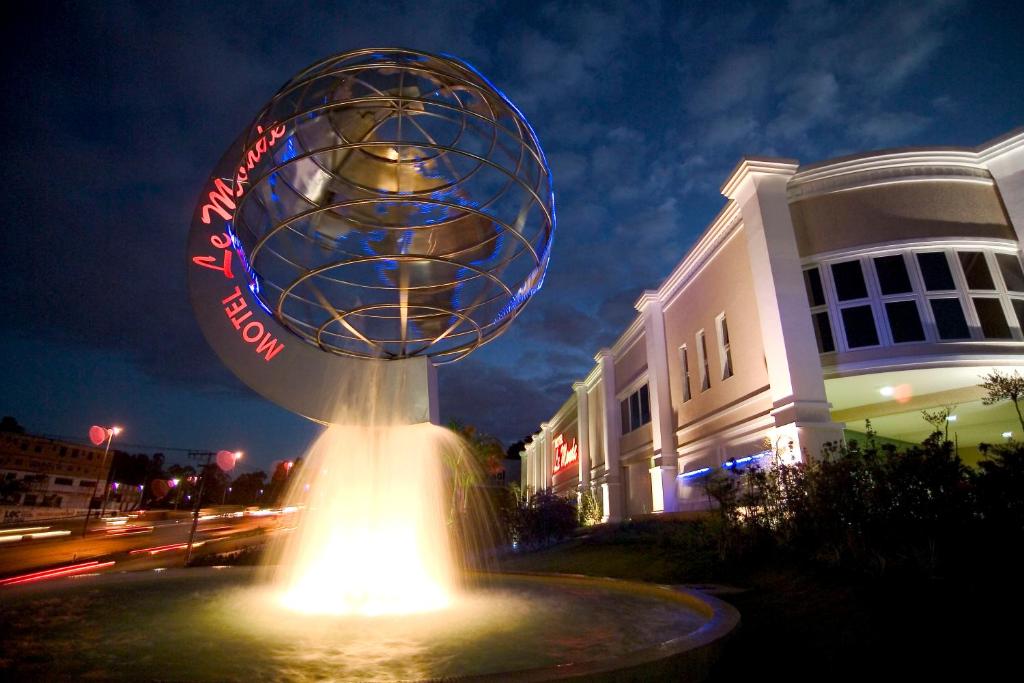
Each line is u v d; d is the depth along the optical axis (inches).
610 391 1043.3
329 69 253.4
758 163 525.0
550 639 171.0
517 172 281.3
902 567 247.1
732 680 145.9
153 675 131.3
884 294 492.1
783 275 501.4
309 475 325.1
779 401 484.7
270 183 261.6
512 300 286.7
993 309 481.7
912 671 152.0
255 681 127.3
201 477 828.0
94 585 272.7
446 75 249.9
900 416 592.7
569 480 1368.1
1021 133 493.7
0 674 130.4
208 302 247.9
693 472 692.7
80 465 2415.1
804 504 336.2
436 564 329.4
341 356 275.4
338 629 184.9
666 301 805.2
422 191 299.7
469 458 883.4
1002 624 169.8
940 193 506.6
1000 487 250.2
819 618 209.0
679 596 231.5
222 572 305.6
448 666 140.9
